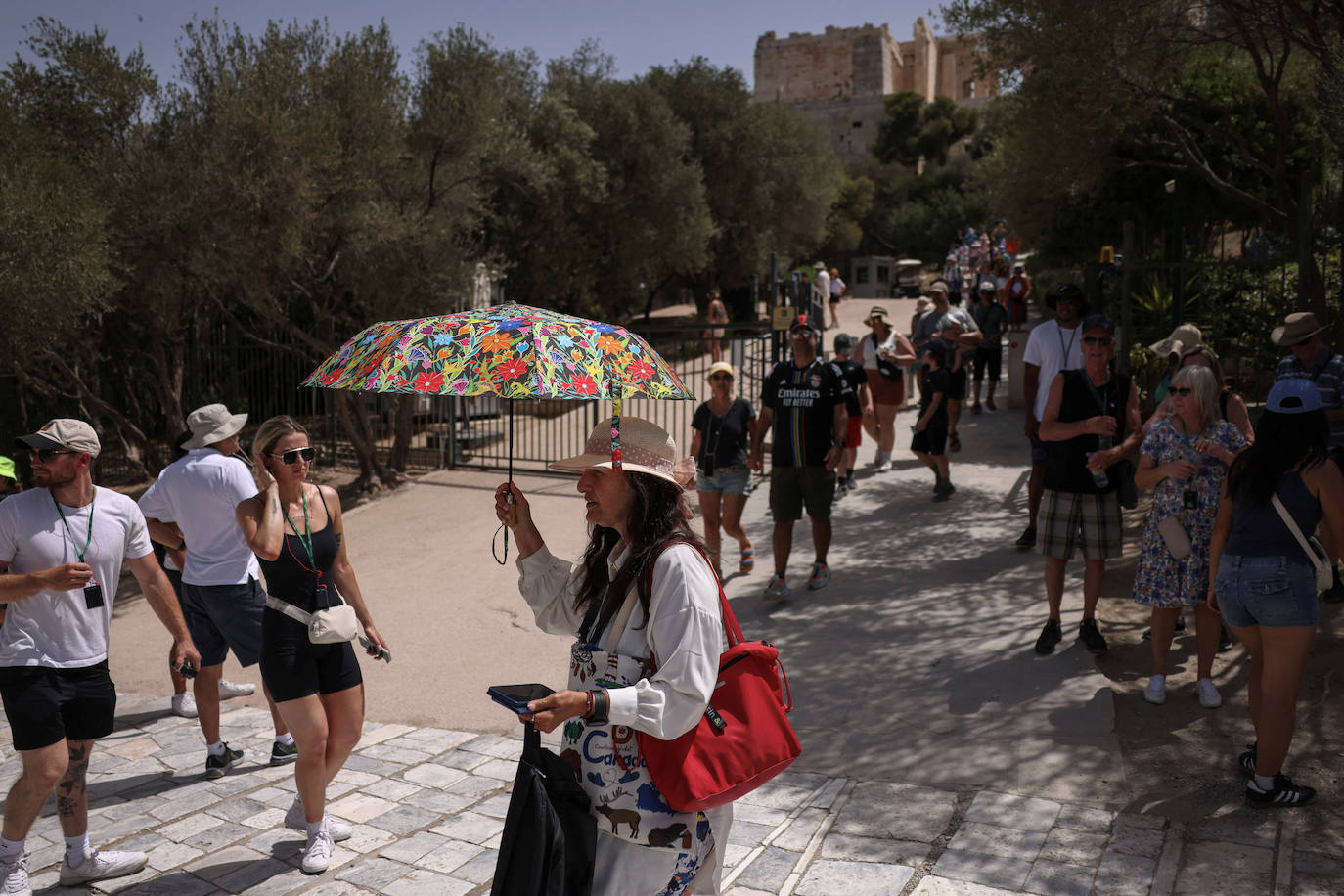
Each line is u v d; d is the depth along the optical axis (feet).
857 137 270.67
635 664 7.72
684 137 84.38
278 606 12.48
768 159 103.91
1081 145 33.94
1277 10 27.86
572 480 39.70
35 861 13.44
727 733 7.63
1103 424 17.49
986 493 31.99
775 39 296.10
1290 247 33.37
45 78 41.93
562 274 76.02
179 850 13.61
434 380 7.17
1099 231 52.11
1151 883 11.30
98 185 37.60
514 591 26.55
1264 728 12.91
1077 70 30.58
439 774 16.16
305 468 12.84
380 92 37.45
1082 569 23.80
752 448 25.35
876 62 284.82
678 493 8.11
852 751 15.55
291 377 48.78
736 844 12.85
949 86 327.06
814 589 23.80
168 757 17.30
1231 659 18.03
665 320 111.24
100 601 12.69
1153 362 36.58
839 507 31.73
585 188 72.18
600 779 7.63
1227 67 43.39
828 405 22.79
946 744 15.46
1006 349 68.74
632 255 81.92
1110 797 13.48
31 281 32.48
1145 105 31.89
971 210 190.49
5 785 16.37
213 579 16.02
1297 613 12.56
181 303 44.78
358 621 13.78
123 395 53.31
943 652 19.24
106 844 13.84
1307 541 12.67
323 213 36.96
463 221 46.68
